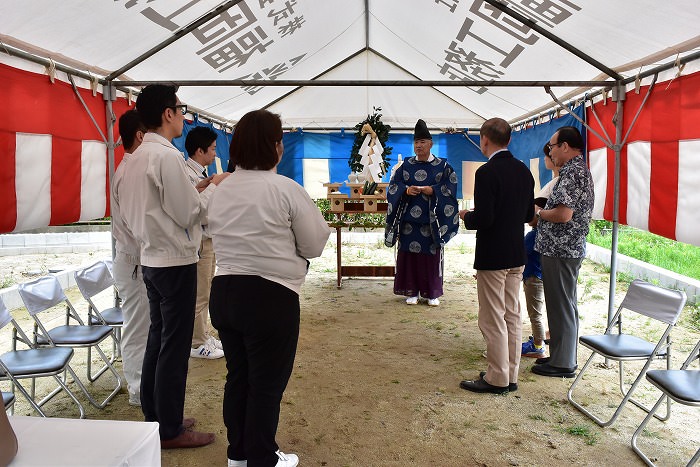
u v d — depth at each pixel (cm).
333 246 1085
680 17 322
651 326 529
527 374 402
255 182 219
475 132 903
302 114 909
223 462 275
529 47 490
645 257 903
